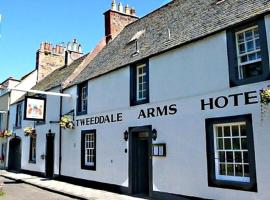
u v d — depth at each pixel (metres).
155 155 10.27
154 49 11.40
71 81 16.88
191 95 9.41
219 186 8.23
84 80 14.99
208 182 8.52
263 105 7.46
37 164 19.02
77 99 15.38
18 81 26.67
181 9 12.93
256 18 8.00
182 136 9.49
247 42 8.39
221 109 8.49
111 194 11.45
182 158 9.39
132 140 11.57
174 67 10.15
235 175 8.14
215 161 8.51
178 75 9.95
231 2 10.05
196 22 10.77
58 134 16.69
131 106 11.76
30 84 25.34
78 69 17.36
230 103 8.28
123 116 12.12
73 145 15.23
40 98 16.25
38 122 19.30
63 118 15.16
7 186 14.83
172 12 13.43
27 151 20.86
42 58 24.91
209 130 8.70
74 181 14.76
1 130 26.05
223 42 8.73
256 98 7.70
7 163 23.83
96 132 13.61
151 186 10.38
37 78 24.66
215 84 8.76
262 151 7.40
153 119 10.64
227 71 8.49
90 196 11.03
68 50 21.23
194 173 8.96
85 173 13.97
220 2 10.67
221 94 8.55
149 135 10.70
